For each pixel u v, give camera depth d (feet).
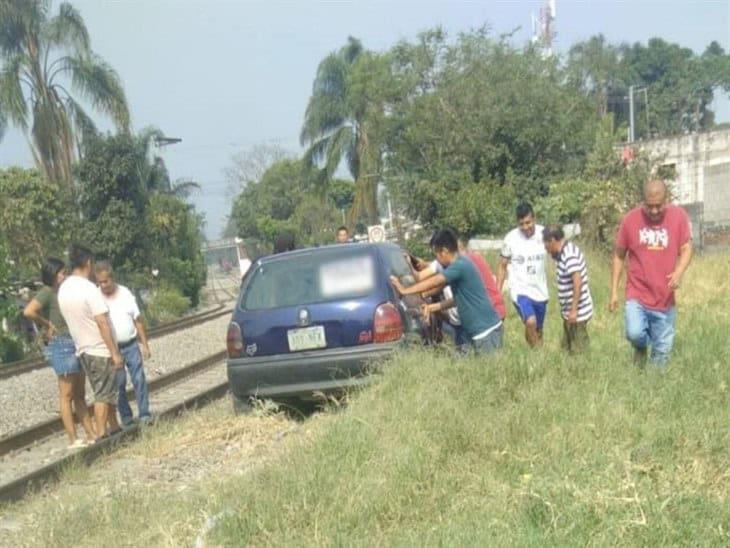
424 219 95.14
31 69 113.09
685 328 32.22
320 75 159.63
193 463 25.12
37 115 113.39
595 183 76.02
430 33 98.89
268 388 28.96
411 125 96.02
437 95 95.66
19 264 95.76
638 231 25.62
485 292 27.37
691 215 96.53
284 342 28.81
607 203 72.59
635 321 25.55
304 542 15.70
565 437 18.70
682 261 25.43
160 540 17.37
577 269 30.17
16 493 24.04
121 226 115.14
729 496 15.92
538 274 32.63
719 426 18.39
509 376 23.08
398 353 27.25
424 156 95.91
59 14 114.11
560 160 96.84
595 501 15.52
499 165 96.32
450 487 17.53
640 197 73.31
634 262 25.79
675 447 17.69
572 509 15.28
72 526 19.36
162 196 153.69
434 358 25.91
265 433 27.37
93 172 114.21
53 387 50.44
